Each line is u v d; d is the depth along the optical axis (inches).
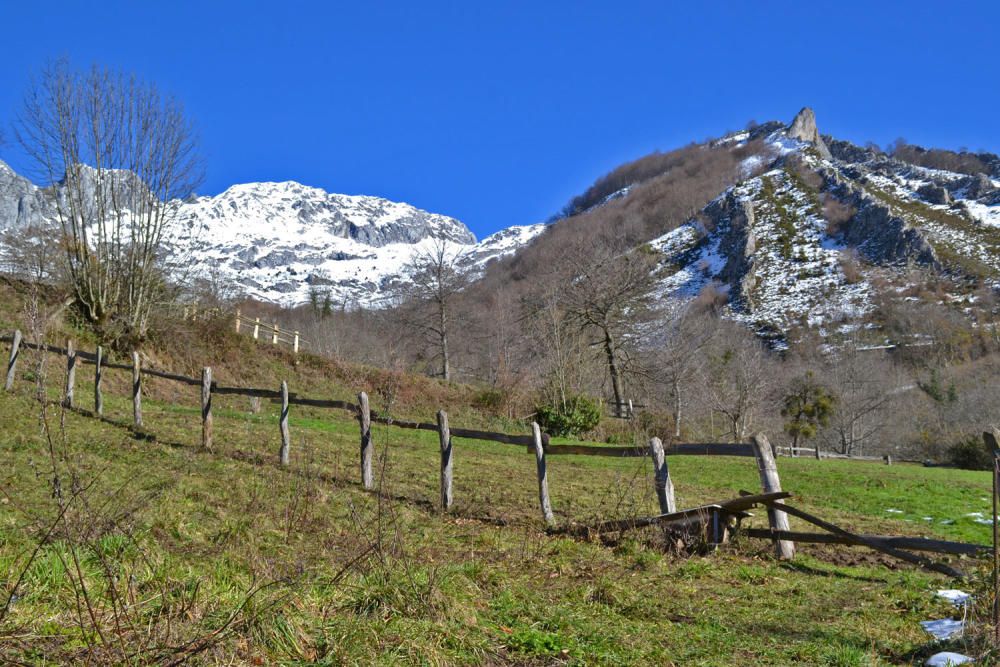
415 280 2418.8
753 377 2027.6
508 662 211.3
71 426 624.7
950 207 6815.9
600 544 397.4
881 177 7741.1
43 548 214.5
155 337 1325.0
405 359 2272.4
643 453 430.9
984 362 3385.8
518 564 332.5
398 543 285.9
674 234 7696.9
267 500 399.2
